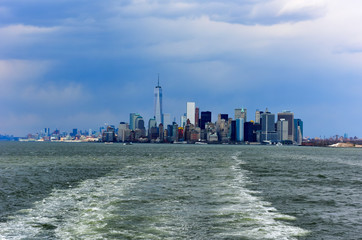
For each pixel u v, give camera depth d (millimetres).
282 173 67188
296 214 28438
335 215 28438
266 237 21531
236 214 27594
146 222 24688
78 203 32062
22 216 27031
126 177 55500
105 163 96125
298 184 49500
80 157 134375
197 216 26672
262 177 58250
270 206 31484
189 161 105625
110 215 26828
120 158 126625
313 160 127625
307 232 23047
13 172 68000
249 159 123812
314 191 42500
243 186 44625
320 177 61156
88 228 23109
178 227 23453
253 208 30078
